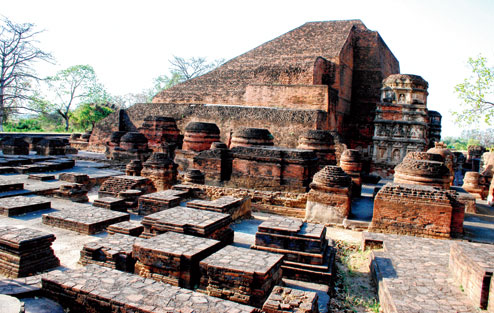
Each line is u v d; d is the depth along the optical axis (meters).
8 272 6.99
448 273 7.33
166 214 9.06
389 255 8.35
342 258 9.33
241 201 11.77
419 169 12.75
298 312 5.34
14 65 37.59
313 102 26.34
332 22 36.53
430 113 34.75
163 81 60.75
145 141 23.45
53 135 38.78
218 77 33.59
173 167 16.14
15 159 20.56
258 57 34.41
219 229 8.77
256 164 14.05
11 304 4.67
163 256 6.66
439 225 10.35
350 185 12.33
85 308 5.57
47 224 10.26
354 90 34.06
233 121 26.89
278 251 7.84
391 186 10.95
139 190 13.22
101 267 6.48
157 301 5.36
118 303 5.30
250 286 6.06
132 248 7.34
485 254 6.60
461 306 5.91
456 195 12.48
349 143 32.75
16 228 7.82
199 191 13.98
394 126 25.55
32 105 40.28
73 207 11.39
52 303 5.77
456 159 33.97
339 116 29.72
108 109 53.31
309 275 7.48
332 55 30.08
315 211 12.23
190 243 7.23
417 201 10.56
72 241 9.07
